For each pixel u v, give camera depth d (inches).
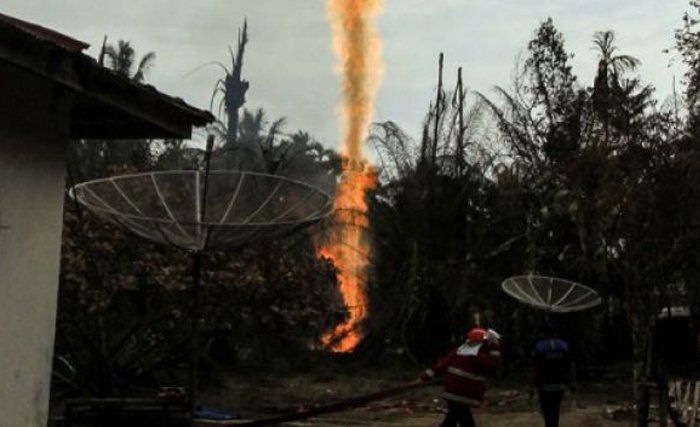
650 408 657.6
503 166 1107.9
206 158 399.9
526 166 1056.8
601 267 617.9
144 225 373.7
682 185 480.4
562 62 1135.0
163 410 356.8
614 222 518.3
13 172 261.3
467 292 1050.7
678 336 983.0
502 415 687.1
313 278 767.7
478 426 622.8
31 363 270.7
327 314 947.3
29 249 269.0
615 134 529.0
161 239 378.0
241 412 659.4
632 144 499.5
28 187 268.2
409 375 992.2
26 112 267.1
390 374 1003.3
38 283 273.6
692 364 977.5
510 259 1058.1
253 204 417.7
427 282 1083.3
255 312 710.5
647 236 495.2
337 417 657.6
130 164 935.7
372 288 1136.2
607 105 565.6
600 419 647.1
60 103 282.5
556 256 972.6
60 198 283.7
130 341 663.1
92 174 959.0
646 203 489.4
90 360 597.0
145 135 347.3
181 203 416.2
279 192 420.2
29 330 269.7
